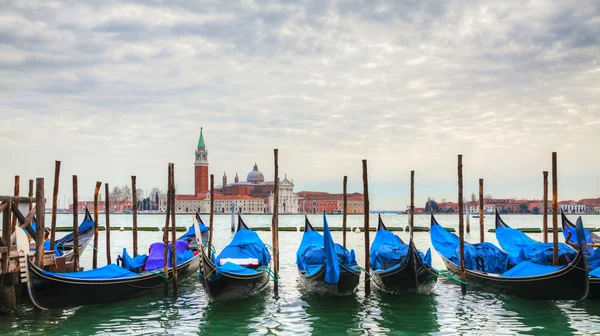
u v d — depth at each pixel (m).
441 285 22.88
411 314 17.80
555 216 20.84
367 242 20.33
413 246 19.36
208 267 18.12
